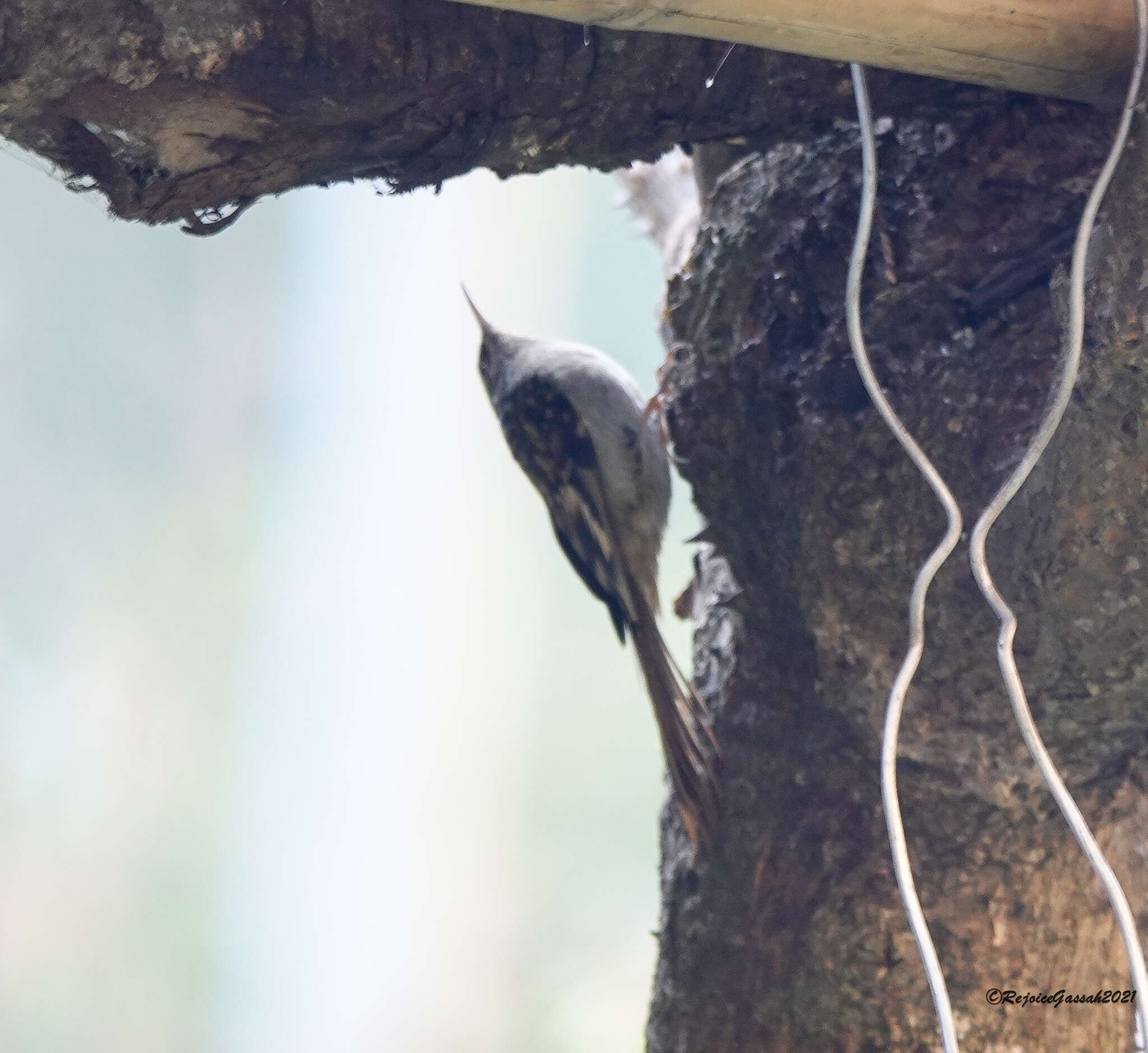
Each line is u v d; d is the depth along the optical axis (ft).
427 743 60.13
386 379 59.11
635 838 69.92
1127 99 9.71
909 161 13.15
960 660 12.30
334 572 58.90
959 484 12.00
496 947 63.57
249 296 69.97
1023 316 12.14
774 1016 14.12
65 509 68.95
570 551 22.90
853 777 14.01
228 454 69.72
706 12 9.50
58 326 68.80
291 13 9.89
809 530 12.80
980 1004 13.38
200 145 10.44
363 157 11.01
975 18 9.66
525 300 67.97
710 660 16.07
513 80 10.71
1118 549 11.00
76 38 9.44
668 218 21.31
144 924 64.49
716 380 13.70
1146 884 13.52
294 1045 57.41
